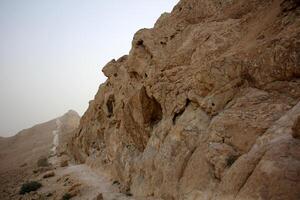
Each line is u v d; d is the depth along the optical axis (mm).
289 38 10688
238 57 13227
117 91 33094
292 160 6973
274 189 6707
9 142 105250
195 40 19812
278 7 13836
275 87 11148
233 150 10750
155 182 16562
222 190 8820
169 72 18859
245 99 12062
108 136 34875
